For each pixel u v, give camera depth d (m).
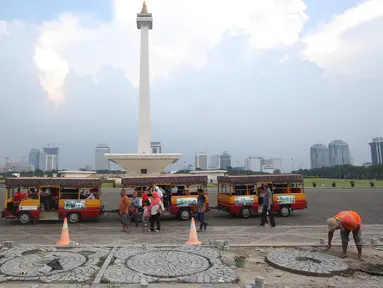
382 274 7.80
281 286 6.99
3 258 8.86
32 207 16.20
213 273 7.61
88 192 17.91
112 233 13.49
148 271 7.72
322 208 22.47
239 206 18.00
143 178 17.39
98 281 7.12
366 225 15.34
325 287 6.95
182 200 17.23
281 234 13.02
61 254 9.20
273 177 18.64
